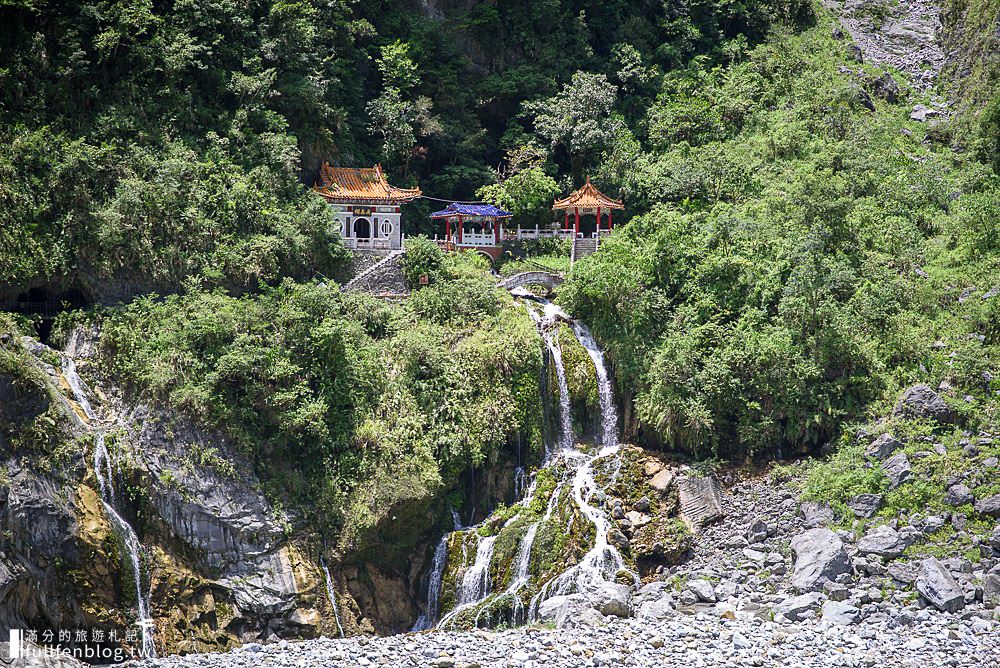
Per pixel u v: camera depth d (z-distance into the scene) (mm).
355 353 51406
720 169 71812
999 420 48531
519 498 52031
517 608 45375
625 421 55875
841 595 41938
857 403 52594
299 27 67188
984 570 42062
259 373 48219
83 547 40906
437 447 49812
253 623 44000
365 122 72562
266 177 60062
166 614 42750
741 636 38094
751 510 49719
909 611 40375
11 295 50906
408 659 36562
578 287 58531
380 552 47375
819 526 46875
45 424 41969
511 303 58219
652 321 57219
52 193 52594
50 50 59062
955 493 45375
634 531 48469
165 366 47062
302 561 45594
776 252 59219
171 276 53812
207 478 45375
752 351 53625
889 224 64000
